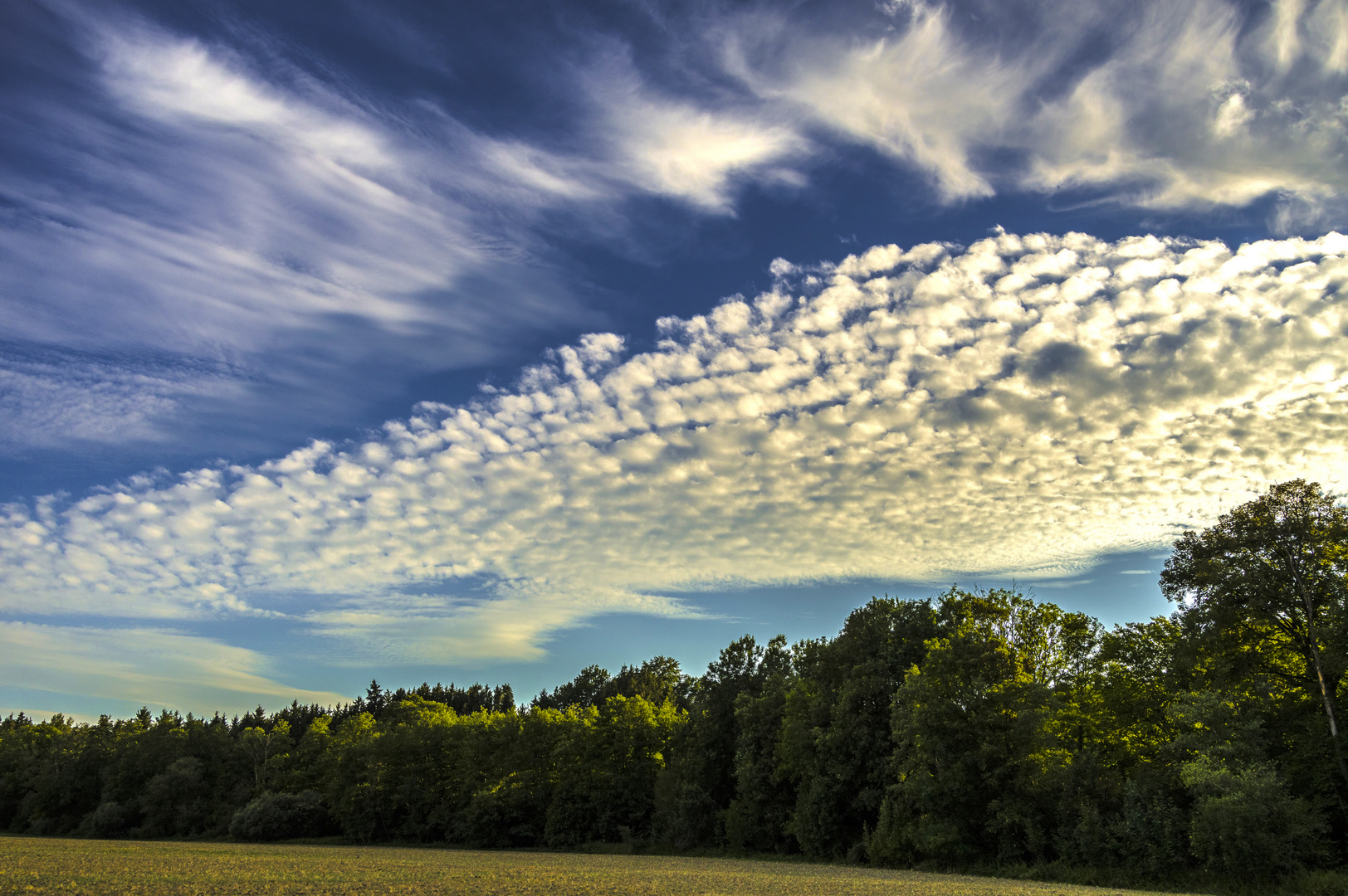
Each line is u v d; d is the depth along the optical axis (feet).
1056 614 239.09
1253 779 141.08
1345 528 163.12
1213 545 179.11
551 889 147.64
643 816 328.08
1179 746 160.76
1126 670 214.90
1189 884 146.51
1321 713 164.45
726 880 167.32
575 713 405.18
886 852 208.03
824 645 272.31
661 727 348.18
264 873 185.37
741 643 312.50
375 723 499.92
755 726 280.92
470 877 176.04
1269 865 136.05
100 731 540.93
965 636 209.87
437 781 399.65
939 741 196.24
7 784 515.09
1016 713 195.21
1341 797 152.97
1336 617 158.51
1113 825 168.04
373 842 385.91
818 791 237.66
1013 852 185.78
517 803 354.33
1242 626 177.06
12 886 143.95
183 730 498.69
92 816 468.75
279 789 463.42
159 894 134.10
